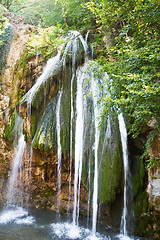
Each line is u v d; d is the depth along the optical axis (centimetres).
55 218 559
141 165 497
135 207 470
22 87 719
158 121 336
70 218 558
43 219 552
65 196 589
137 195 479
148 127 476
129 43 381
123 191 481
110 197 470
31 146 590
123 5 362
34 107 623
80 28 772
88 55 639
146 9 339
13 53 876
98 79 593
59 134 577
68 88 621
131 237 457
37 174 626
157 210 445
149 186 460
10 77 820
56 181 603
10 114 715
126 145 516
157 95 284
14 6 1195
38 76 710
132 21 370
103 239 446
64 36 723
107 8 393
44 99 629
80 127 569
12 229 485
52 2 977
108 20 414
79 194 536
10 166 706
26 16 1134
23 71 724
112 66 396
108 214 479
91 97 584
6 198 687
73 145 559
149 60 317
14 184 684
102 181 490
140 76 302
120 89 382
